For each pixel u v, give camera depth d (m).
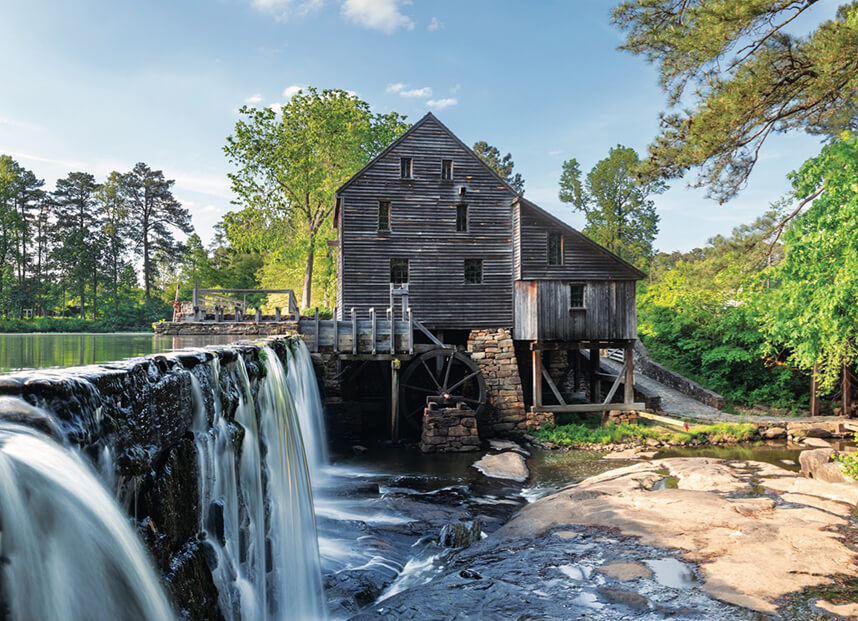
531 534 9.05
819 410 25.98
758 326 27.25
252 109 33.84
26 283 57.62
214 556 4.38
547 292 23.17
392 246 23.30
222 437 5.12
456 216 23.78
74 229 71.44
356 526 10.31
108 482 2.78
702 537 8.10
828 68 12.55
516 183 76.69
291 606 6.83
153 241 77.75
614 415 23.28
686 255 77.62
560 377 26.91
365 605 7.02
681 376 29.91
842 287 13.98
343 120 34.06
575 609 5.97
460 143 24.00
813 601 5.94
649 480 12.08
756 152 15.65
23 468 1.95
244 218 34.78
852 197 13.85
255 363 7.18
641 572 6.92
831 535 7.98
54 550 2.07
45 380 2.37
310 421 16.02
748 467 13.08
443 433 19.22
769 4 13.06
